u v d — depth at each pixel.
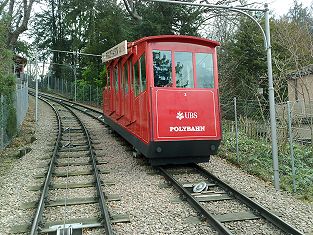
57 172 10.51
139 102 10.85
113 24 32.16
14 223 6.76
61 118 25.20
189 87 10.23
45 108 32.53
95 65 41.84
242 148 12.96
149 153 9.92
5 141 14.87
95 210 7.41
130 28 30.38
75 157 12.62
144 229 6.30
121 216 6.88
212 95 10.33
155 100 9.83
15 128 16.72
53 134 18.17
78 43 45.97
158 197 8.16
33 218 6.76
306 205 7.64
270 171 10.50
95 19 34.47
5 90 14.23
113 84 15.74
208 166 11.23
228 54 25.59
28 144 15.46
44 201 7.65
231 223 6.63
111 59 15.05
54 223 6.62
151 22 26.05
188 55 10.41
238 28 25.94
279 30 22.12
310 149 12.78
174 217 6.90
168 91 9.95
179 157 10.45
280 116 14.74
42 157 12.70
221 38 27.28
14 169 11.07
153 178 9.84
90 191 8.76
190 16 25.77
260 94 19.91
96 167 10.53
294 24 24.41
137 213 7.11
